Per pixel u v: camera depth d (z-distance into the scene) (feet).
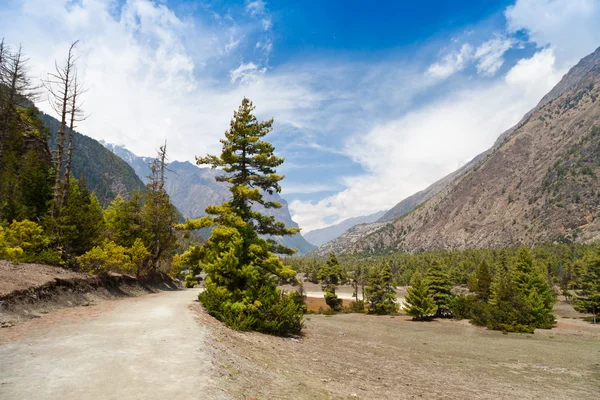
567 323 136.98
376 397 29.68
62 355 25.71
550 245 651.66
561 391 40.42
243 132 64.49
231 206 63.98
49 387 19.03
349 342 72.59
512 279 154.92
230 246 58.59
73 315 45.93
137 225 119.14
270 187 68.13
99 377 21.11
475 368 53.26
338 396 27.40
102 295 70.23
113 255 77.36
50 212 75.87
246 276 58.65
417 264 535.60
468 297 163.53
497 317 118.01
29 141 121.49
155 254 126.52
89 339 31.50
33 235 63.05
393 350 67.31
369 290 195.42
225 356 30.71
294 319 64.95
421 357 61.31
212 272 59.93
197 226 61.62
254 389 23.32
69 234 72.38
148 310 55.93
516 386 42.01
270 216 65.31
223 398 19.38
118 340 31.55
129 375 21.75
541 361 61.05
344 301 276.62
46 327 36.50
